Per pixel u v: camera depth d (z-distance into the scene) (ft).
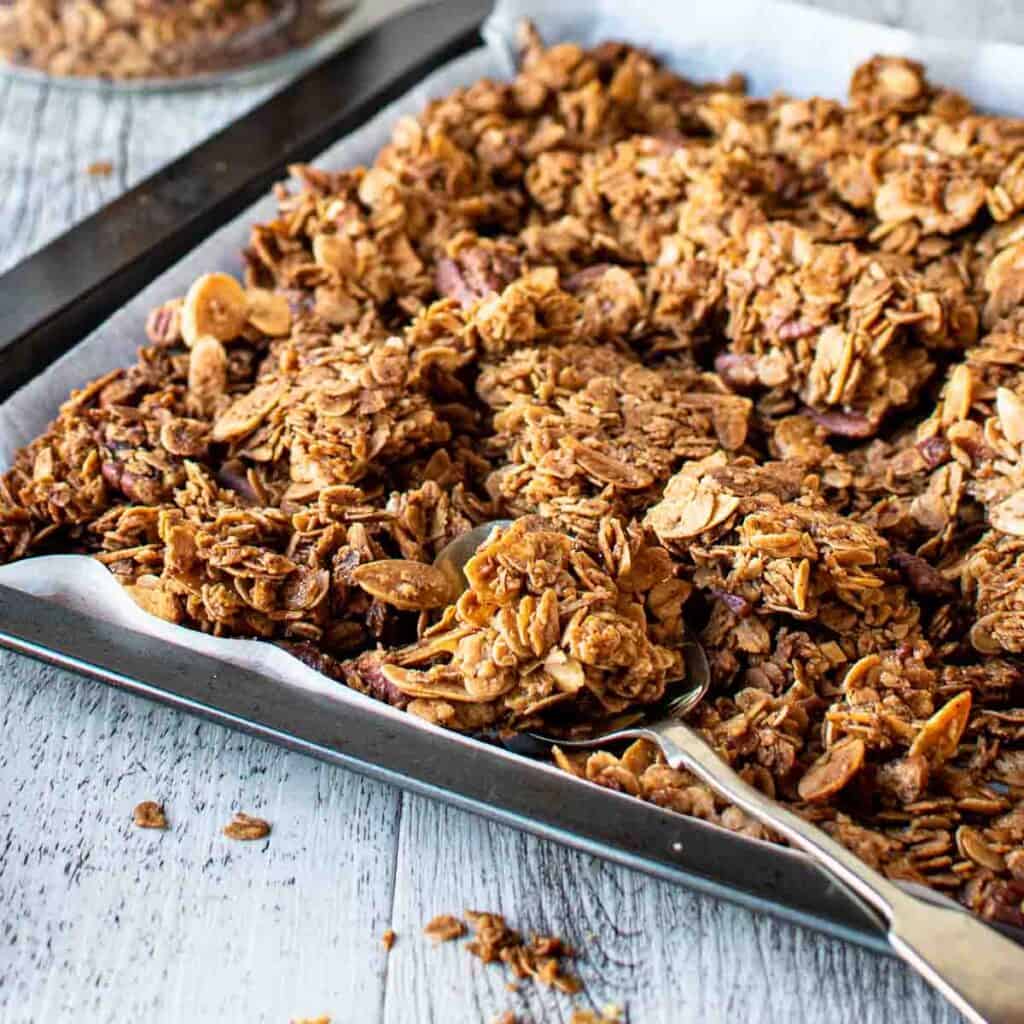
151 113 2.96
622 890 1.97
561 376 2.27
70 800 2.03
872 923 1.86
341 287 2.38
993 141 2.49
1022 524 2.14
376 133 2.68
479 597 2.01
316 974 1.93
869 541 2.08
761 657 2.08
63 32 2.95
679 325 2.39
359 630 2.10
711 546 2.08
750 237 2.38
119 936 1.94
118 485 2.19
